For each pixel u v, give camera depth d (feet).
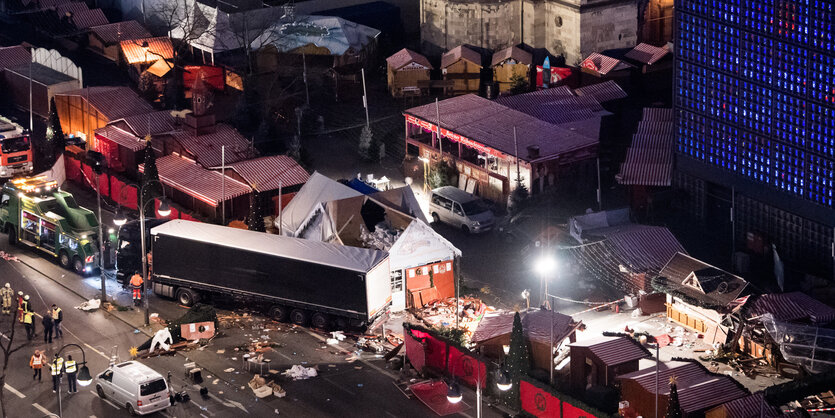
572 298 355.77
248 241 344.69
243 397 302.45
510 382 272.31
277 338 333.83
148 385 292.40
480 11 529.45
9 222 397.60
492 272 375.86
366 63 549.13
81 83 504.84
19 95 513.45
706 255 385.70
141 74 532.32
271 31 535.19
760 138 371.15
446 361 308.19
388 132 494.18
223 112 515.09
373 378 311.06
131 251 369.09
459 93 522.47
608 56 514.27
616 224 383.04
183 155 431.02
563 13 515.50
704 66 385.50
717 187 393.91
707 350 322.55
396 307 350.43
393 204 378.53
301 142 477.36
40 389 307.99
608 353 291.58
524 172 417.69
